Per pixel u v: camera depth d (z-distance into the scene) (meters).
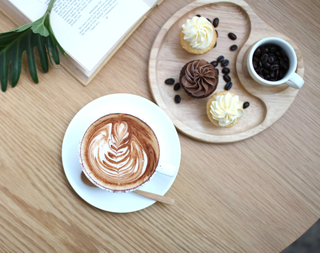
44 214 0.51
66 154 0.49
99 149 0.49
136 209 0.50
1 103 0.52
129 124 0.49
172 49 0.55
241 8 0.55
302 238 0.75
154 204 0.53
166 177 0.51
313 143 0.56
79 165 0.49
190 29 0.52
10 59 0.50
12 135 0.51
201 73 0.52
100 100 0.49
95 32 0.51
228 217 0.54
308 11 0.56
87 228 0.52
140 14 0.52
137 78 0.54
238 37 0.56
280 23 0.56
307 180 0.55
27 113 0.52
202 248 0.53
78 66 0.52
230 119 0.52
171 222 0.53
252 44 0.55
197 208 0.54
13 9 0.51
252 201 0.54
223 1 0.55
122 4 0.51
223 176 0.54
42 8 0.50
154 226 0.53
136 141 0.49
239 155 0.55
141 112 0.51
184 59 0.55
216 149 0.54
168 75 0.54
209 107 0.53
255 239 0.54
